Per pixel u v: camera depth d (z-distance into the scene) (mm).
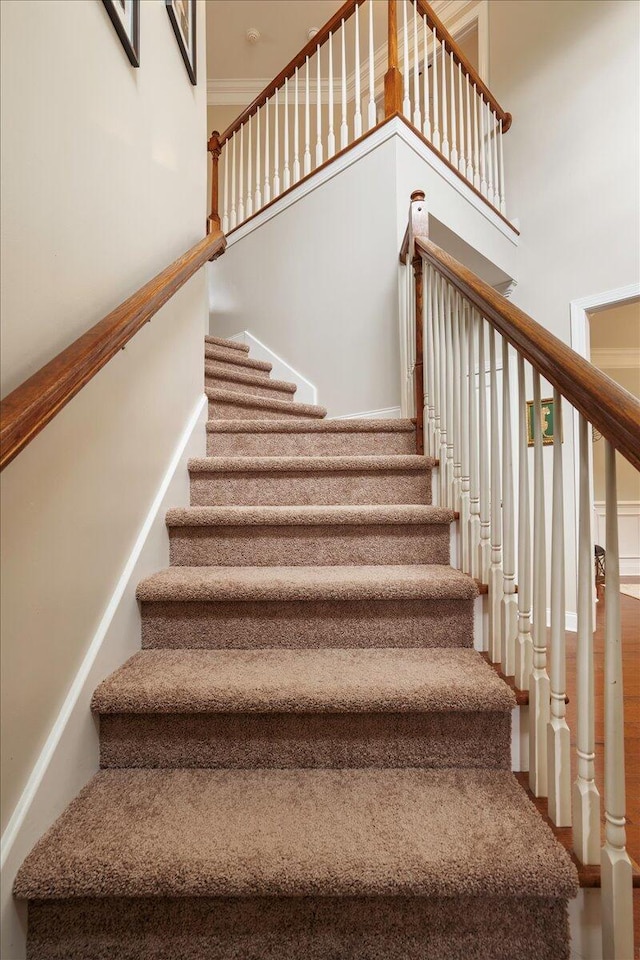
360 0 2855
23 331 831
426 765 1073
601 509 4777
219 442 2113
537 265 3371
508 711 1070
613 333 4875
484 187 3314
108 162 1181
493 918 823
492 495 1245
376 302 2719
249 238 3576
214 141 3676
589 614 844
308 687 1070
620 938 765
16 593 813
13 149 803
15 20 810
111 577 1184
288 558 1572
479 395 1347
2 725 778
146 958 815
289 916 827
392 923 824
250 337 3514
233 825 882
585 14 3193
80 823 888
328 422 2123
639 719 1609
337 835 855
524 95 3504
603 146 3086
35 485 869
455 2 4004
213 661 1229
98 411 1120
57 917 826
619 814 780
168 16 1646
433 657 1246
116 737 1082
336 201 2969
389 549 1570
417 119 2840
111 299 1194
